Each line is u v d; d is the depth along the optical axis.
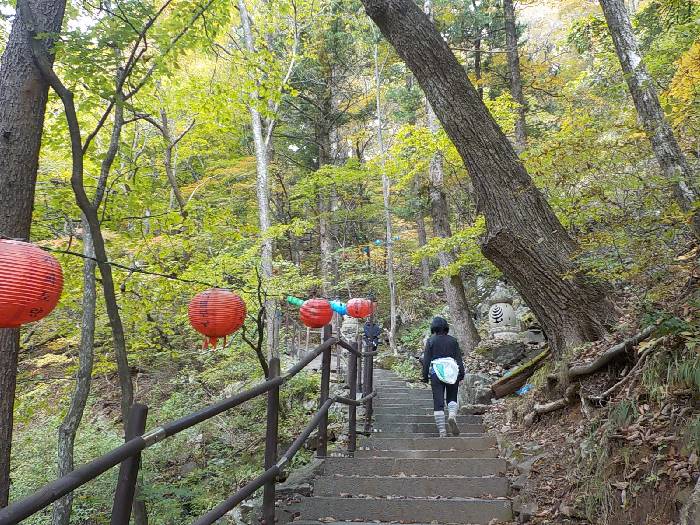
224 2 5.12
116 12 4.59
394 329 15.16
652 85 5.10
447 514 3.83
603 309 5.47
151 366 11.25
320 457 4.81
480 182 5.88
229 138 12.39
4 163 3.67
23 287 2.40
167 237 7.10
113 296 4.18
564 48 17.83
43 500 1.39
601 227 4.67
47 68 3.82
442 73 5.95
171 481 7.20
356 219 19.80
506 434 5.49
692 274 4.25
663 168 4.52
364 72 18.75
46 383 9.36
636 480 3.22
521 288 5.79
